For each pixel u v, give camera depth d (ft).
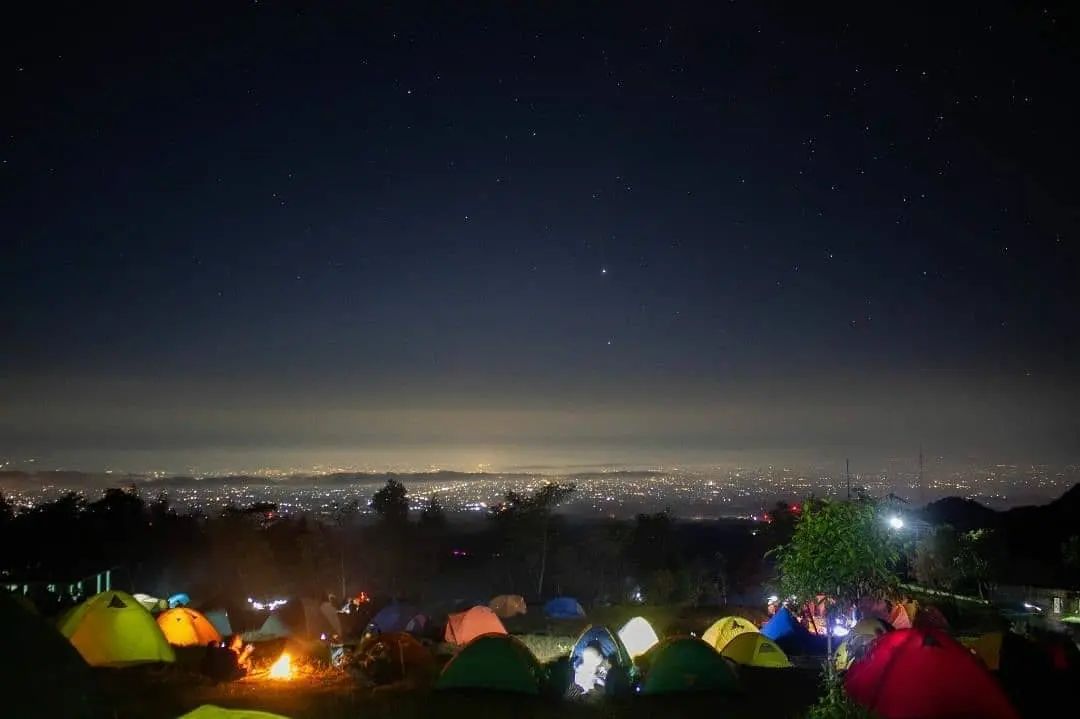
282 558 156.76
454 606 123.24
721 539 179.93
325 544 164.25
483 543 182.60
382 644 68.85
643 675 65.98
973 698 50.37
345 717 51.49
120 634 67.05
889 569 51.83
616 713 54.90
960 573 106.83
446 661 75.56
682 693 61.00
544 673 62.85
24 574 106.83
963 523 155.02
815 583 50.16
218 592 123.65
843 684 53.62
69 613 68.28
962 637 67.92
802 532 50.98
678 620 109.19
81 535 146.30
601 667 64.59
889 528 50.75
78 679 30.25
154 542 150.30
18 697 28.37
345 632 102.94
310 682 63.77
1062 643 60.39
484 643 61.98
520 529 164.55
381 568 161.17
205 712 35.88
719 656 62.44
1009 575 118.62
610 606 132.57
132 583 124.67
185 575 142.61
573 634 100.63
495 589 155.43
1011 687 55.77
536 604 137.90
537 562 160.56
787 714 54.90
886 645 53.52
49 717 28.73
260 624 105.70
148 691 57.67
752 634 75.56
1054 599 102.83
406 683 63.62
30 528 144.36
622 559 164.45
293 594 139.74
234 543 150.30
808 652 80.74
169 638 79.10
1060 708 53.93
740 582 147.02
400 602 103.24
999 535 135.85
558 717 53.78
